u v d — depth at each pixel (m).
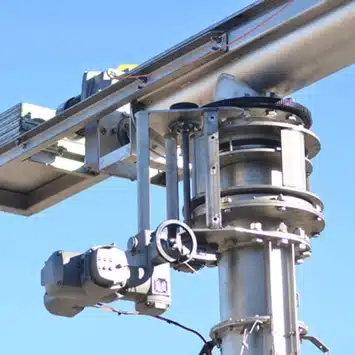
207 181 13.80
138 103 15.91
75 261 13.55
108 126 16.72
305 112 14.40
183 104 14.47
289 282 13.77
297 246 13.96
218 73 14.98
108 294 13.46
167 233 13.39
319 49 14.22
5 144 17.28
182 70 15.09
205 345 13.94
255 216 13.88
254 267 13.80
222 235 13.70
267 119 14.22
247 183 14.09
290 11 14.04
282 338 13.55
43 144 16.83
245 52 14.69
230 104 14.22
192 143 14.34
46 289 13.58
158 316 13.85
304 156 14.13
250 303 13.68
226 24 14.64
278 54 14.38
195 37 14.83
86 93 16.77
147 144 14.48
